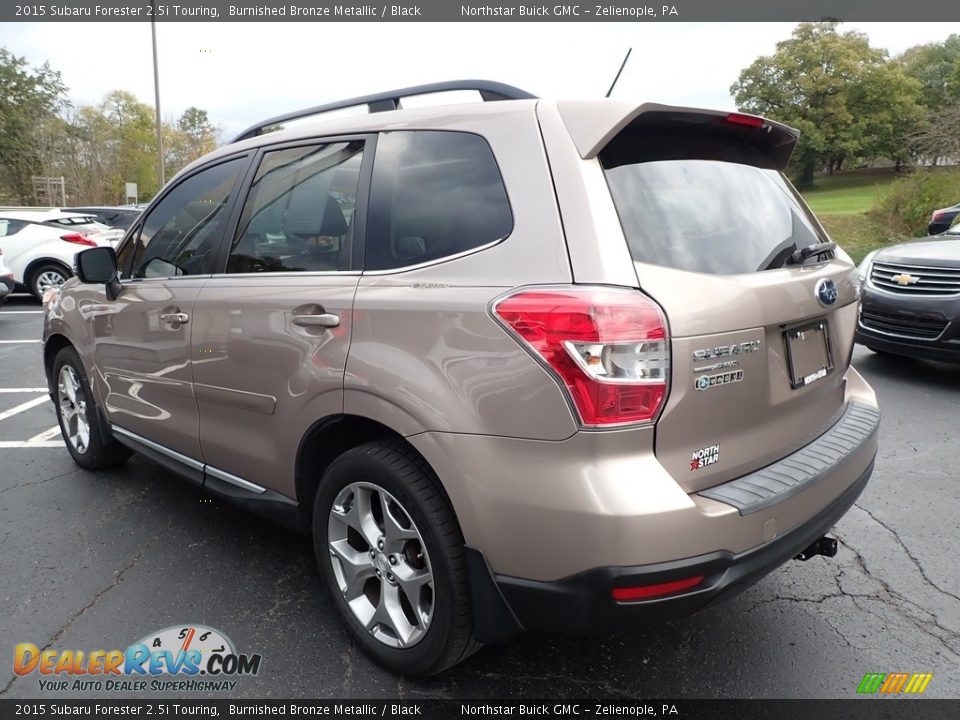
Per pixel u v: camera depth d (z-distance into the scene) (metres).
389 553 2.31
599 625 1.87
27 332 9.54
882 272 6.07
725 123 2.33
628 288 1.84
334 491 2.44
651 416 1.82
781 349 2.21
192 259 3.16
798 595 2.89
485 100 2.38
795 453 2.27
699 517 1.82
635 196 2.03
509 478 1.91
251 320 2.69
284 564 3.17
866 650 2.53
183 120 70.81
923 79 65.62
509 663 2.48
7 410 5.79
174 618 2.75
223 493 3.01
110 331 3.63
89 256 3.43
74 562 3.19
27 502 3.85
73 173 50.12
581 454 1.81
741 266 2.17
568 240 1.90
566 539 1.83
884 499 3.77
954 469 4.15
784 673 2.41
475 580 2.05
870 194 47.12
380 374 2.18
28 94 48.62
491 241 2.06
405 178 2.36
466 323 1.99
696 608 1.88
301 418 2.49
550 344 1.83
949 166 18.50
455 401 2.00
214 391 2.94
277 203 2.79
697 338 1.88
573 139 2.01
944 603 2.82
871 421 2.62
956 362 5.60
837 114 60.00
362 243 2.42
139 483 4.13
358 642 2.56
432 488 2.14
